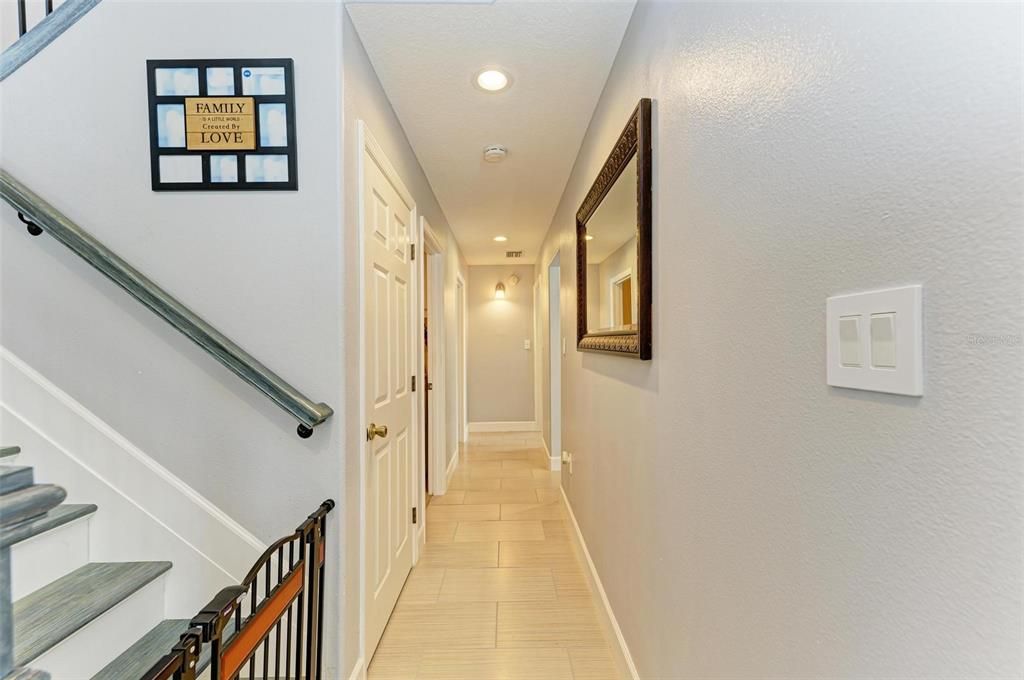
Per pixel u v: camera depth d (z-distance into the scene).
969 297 0.40
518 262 5.75
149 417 1.36
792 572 0.66
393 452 1.97
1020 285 0.36
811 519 0.62
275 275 1.37
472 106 1.95
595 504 2.05
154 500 1.35
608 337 1.65
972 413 0.40
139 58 1.35
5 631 0.49
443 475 3.53
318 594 1.29
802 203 0.63
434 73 1.71
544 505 3.26
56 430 1.35
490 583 2.18
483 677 1.57
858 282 0.53
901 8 0.47
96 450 1.35
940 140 0.43
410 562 2.27
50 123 1.34
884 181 0.49
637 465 1.42
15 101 1.34
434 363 3.48
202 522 1.35
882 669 0.50
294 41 1.35
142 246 1.36
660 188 1.19
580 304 2.36
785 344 0.67
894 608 0.48
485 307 5.95
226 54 1.34
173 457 1.36
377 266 1.74
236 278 1.36
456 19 1.43
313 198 1.36
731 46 0.82
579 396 2.50
